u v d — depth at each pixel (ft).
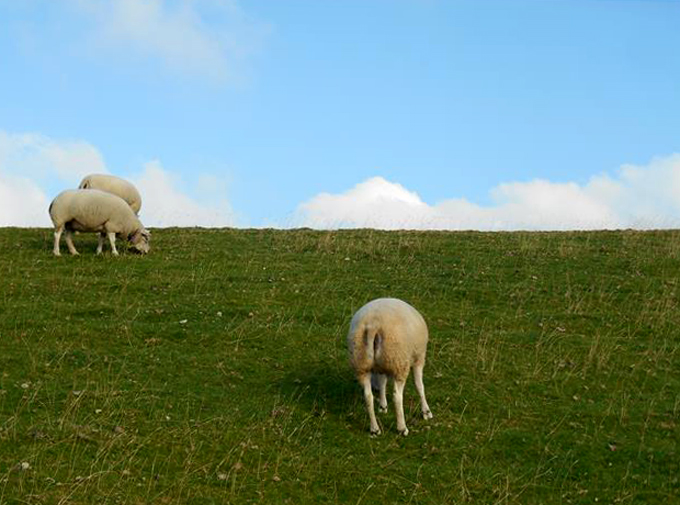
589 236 95.96
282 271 76.69
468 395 50.72
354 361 43.91
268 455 41.88
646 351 59.31
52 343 54.90
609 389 53.06
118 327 58.44
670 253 86.02
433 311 66.33
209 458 41.01
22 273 72.59
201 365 53.06
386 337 43.47
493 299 70.44
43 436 41.14
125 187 94.17
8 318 59.26
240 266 78.18
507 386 52.44
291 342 57.82
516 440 45.34
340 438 44.37
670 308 68.80
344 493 39.32
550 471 42.45
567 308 68.49
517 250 87.45
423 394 47.01
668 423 48.26
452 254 85.81
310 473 40.60
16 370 49.83
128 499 36.68
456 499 39.42
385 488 39.88
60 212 78.43
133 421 44.09
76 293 66.95
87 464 39.11
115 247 81.20
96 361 52.31
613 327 64.49
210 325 60.08
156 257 80.74
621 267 81.30
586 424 47.67
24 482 36.91
